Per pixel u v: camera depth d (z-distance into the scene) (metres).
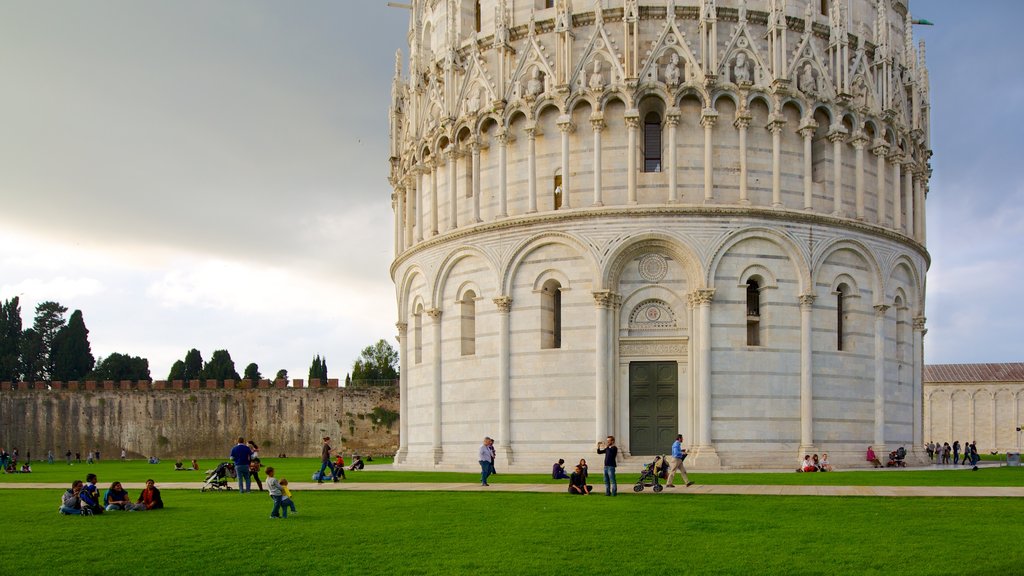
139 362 176.88
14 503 42.22
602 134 62.91
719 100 62.75
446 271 68.50
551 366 62.53
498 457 63.09
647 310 62.03
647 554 26.50
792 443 60.88
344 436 127.56
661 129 63.38
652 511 35.19
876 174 66.44
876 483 46.03
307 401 128.38
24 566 25.97
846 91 64.06
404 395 74.94
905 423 67.31
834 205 63.56
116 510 38.22
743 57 62.47
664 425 61.28
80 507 37.00
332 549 27.91
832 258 63.25
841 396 62.53
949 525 30.94
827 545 27.53
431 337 69.56
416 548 27.88
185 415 128.88
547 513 35.12
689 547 27.44
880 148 66.00
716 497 39.22
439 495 43.06
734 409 60.38
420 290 71.75
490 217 66.31
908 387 68.06
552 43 65.06
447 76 68.81
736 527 30.88
